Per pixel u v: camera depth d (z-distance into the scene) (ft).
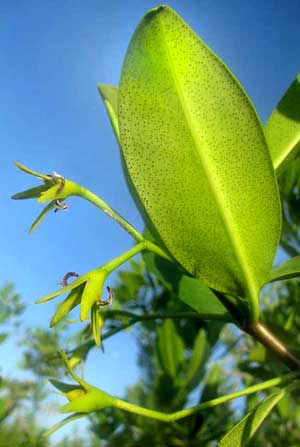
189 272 0.48
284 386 0.50
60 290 0.44
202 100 0.45
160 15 0.44
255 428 0.44
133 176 0.46
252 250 0.47
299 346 0.69
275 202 0.46
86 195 0.48
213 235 0.47
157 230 0.47
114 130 0.57
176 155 0.46
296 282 0.80
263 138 0.45
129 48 0.45
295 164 0.75
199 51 0.45
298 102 0.56
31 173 0.47
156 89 0.45
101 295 0.44
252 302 0.48
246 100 0.45
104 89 0.67
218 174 0.46
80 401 0.45
